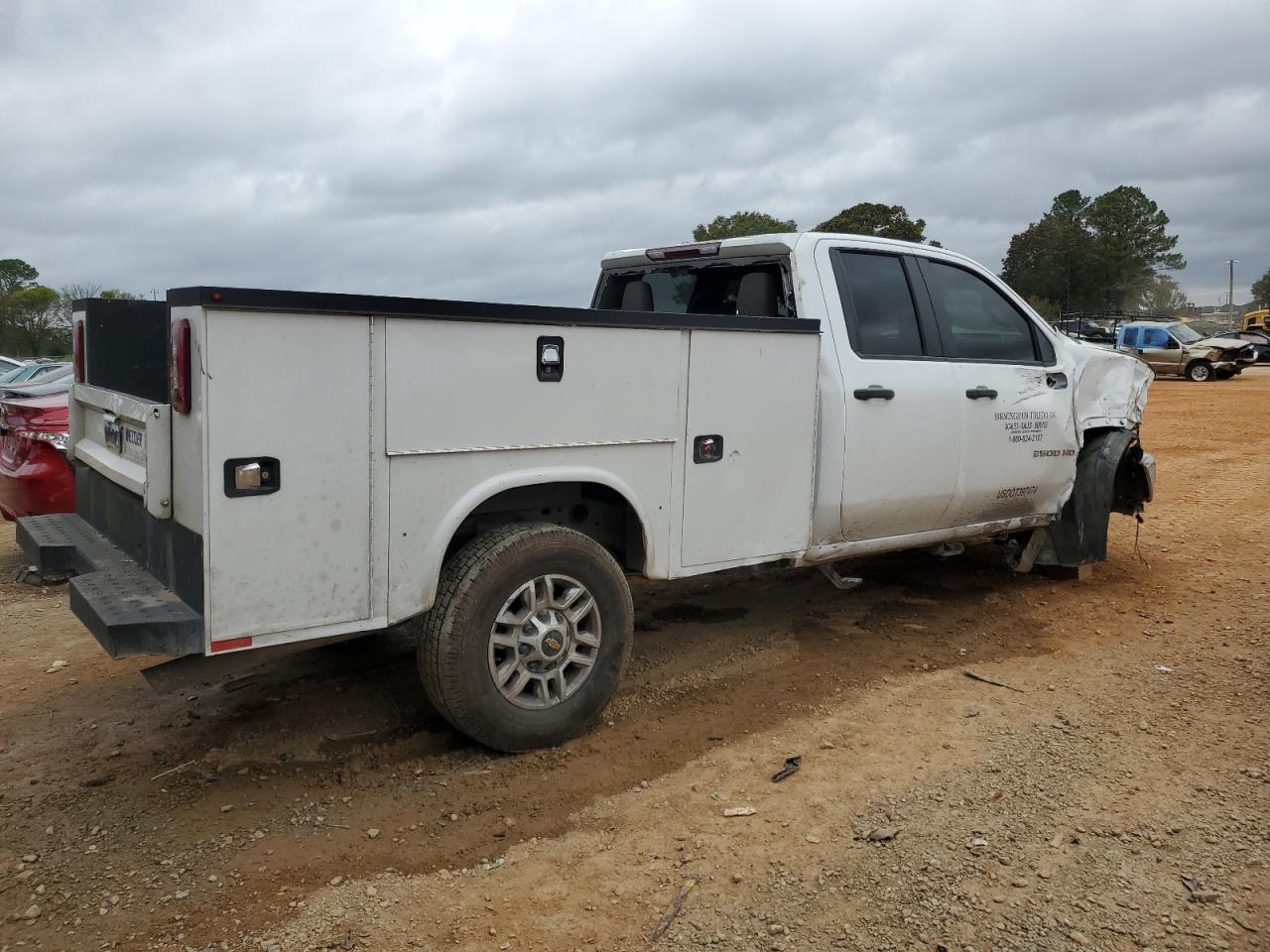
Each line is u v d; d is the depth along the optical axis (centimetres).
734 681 465
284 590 320
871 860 309
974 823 331
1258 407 2019
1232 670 479
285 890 293
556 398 373
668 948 267
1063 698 445
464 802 346
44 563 400
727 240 514
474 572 358
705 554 432
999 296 582
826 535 486
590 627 397
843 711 430
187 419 309
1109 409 635
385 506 337
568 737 393
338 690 450
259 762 379
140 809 343
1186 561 704
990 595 615
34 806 345
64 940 270
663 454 410
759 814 338
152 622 302
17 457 672
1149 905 286
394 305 329
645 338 397
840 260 498
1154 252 9094
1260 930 275
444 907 285
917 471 515
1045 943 269
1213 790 355
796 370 452
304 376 315
